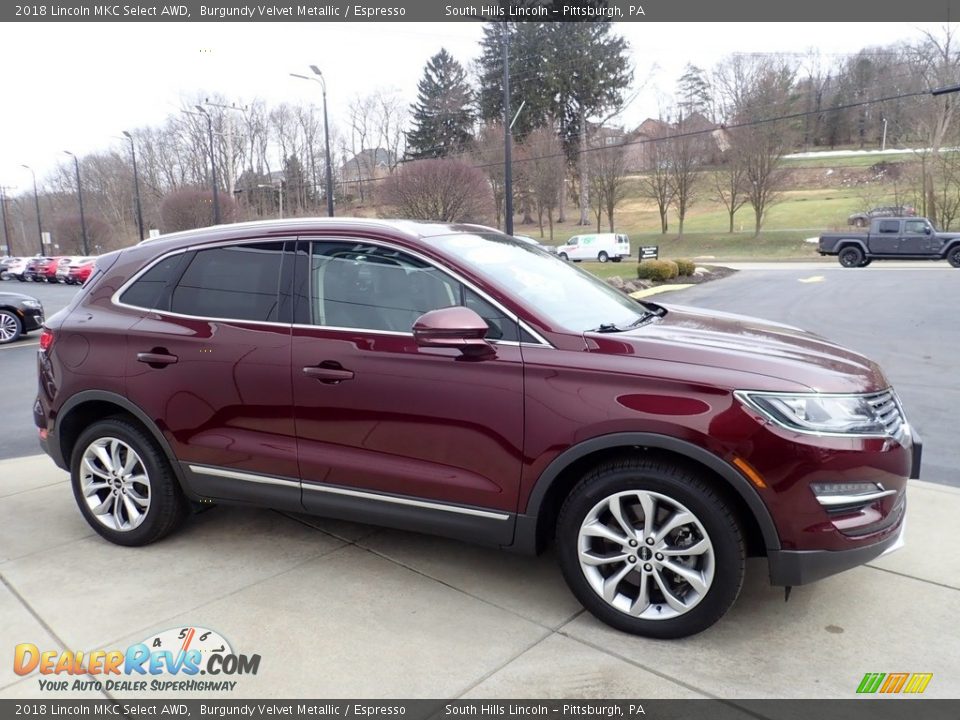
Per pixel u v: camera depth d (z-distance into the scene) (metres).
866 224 44.75
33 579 3.58
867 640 2.93
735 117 50.25
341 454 3.38
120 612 3.25
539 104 59.59
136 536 3.90
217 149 69.81
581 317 3.26
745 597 3.29
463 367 3.09
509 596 3.35
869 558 2.79
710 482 2.81
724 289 20.34
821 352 3.16
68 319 4.04
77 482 4.05
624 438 2.83
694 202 52.03
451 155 53.41
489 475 3.10
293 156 68.69
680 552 2.86
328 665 2.82
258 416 3.54
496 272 3.32
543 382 2.97
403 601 3.31
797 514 2.68
